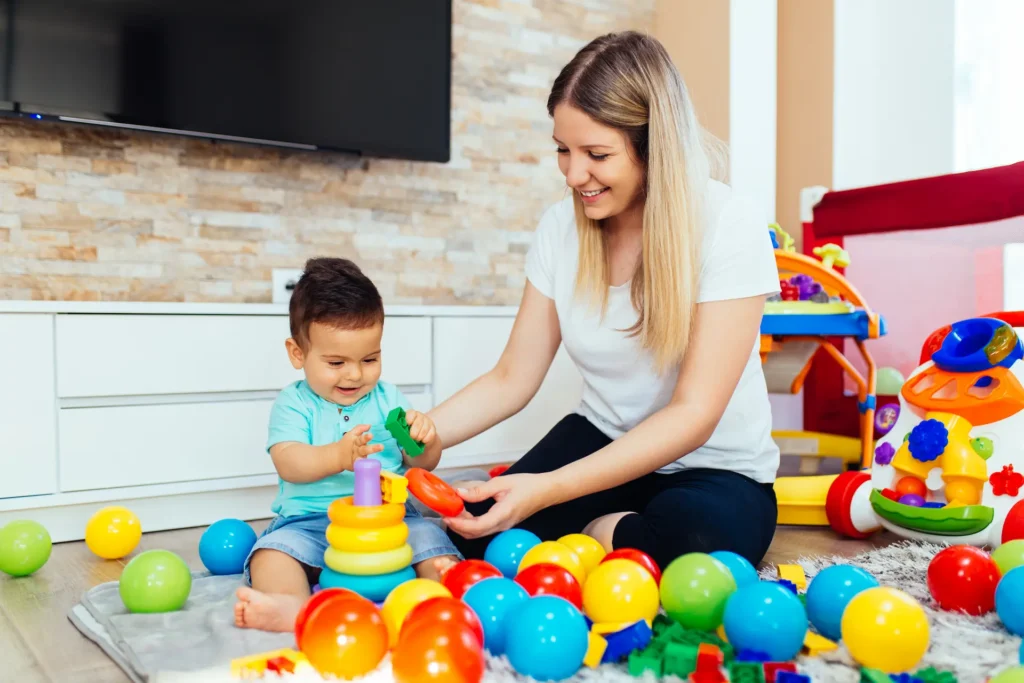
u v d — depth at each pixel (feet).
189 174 7.25
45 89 6.31
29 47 6.23
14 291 6.56
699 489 4.01
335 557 3.51
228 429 6.26
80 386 5.74
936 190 7.55
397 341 7.07
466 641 2.56
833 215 8.61
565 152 4.08
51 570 4.79
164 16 6.76
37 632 3.63
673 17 10.09
